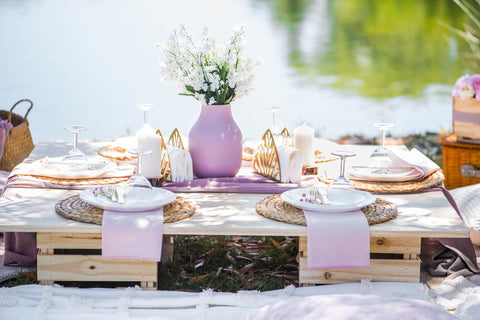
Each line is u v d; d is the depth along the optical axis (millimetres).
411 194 2887
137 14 13398
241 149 3109
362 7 15203
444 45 10789
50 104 7219
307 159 3148
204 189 2885
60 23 12484
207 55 3002
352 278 2555
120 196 2516
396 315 2072
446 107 7109
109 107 7133
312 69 9188
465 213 3430
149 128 2893
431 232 2406
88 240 2484
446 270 2895
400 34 11836
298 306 2217
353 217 2449
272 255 3125
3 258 3010
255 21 12773
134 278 2525
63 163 3068
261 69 9133
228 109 3066
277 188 2885
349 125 6379
